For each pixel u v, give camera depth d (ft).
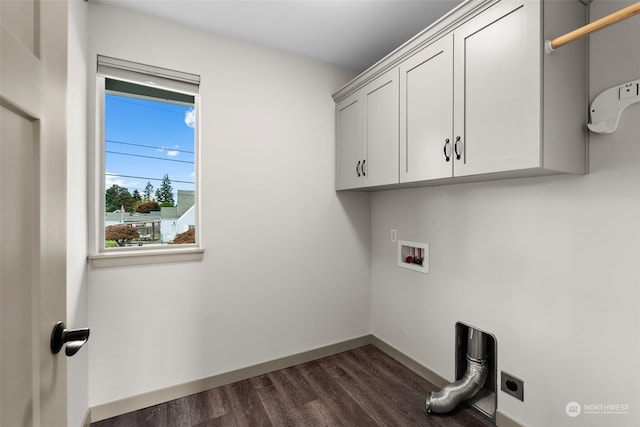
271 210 7.27
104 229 5.85
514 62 3.99
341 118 7.88
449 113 4.92
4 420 1.59
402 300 7.68
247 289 7.00
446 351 6.48
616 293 3.97
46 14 2.05
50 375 2.08
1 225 1.59
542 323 4.76
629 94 3.78
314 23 6.25
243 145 6.91
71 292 4.47
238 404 6.01
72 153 4.53
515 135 3.99
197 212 6.63
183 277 6.32
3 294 1.61
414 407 5.91
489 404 5.80
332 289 8.15
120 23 5.72
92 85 5.49
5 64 1.56
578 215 4.34
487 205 5.61
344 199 8.32
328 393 6.37
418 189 7.18
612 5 4.02
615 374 3.98
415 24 6.26
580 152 4.17
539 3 3.71
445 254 6.48
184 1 5.57
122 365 5.76
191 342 6.40
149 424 5.44
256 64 7.04
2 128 1.59
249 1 5.57
